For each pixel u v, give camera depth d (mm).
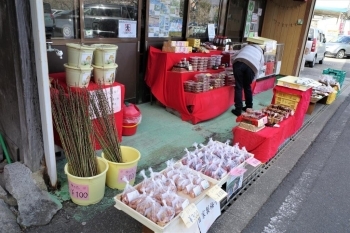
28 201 2014
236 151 2490
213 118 4367
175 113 4266
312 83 3904
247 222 2180
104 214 2096
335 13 19375
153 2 4281
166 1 4480
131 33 4102
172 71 4078
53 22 3184
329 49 15273
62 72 3158
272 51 6043
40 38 1872
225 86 4539
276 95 3852
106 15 3719
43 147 2236
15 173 2152
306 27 6809
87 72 2582
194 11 5066
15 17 1867
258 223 2209
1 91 2367
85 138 2174
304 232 2154
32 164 2221
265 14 7305
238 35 6555
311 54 10656
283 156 3367
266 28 7391
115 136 2395
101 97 2428
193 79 4176
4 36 2041
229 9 5922
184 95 3965
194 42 4699
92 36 3637
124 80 4207
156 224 1583
